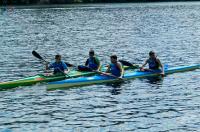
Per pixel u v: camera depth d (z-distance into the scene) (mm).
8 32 79375
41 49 55562
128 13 138375
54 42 63688
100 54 50375
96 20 110188
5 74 37406
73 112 25188
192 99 27969
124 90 30906
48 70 39219
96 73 35969
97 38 68750
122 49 54719
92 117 24172
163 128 22094
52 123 23141
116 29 85062
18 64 42812
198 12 144750
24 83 32375
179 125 22531
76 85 32344
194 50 52750
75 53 51625
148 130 21797
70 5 199000
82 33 77500
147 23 100000
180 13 139000
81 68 34812
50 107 26359
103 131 21781
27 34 75938
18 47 57375
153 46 57438
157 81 33906
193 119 23516
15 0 194375
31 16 124125
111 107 26219
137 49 54469
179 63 43094
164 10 156750
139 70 36500
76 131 21797
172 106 26281
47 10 153625
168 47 56062
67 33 77812
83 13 138125
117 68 34281
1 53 51094
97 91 30688
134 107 26172
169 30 82000
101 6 188875
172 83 33125
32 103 27312
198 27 88688
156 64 36250
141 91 30484
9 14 132250
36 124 22969
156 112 25016
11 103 27312
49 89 31172
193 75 36375
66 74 34406
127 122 23203
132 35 72812
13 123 23125
